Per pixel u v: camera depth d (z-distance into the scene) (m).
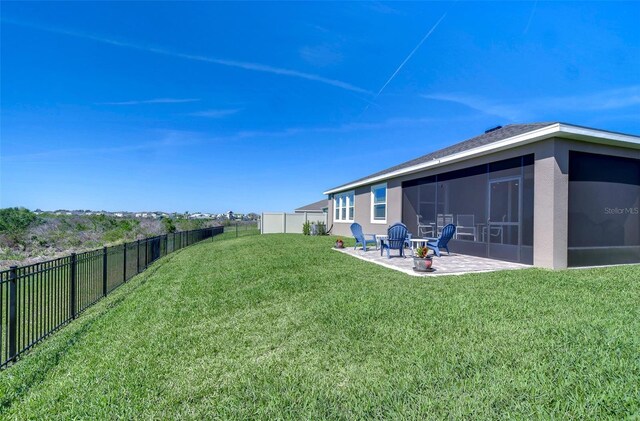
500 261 8.45
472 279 5.98
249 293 5.46
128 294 6.36
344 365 2.81
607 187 7.66
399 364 2.76
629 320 3.56
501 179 8.66
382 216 14.85
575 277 5.94
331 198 22.11
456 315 3.89
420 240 9.59
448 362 2.73
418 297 4.75
